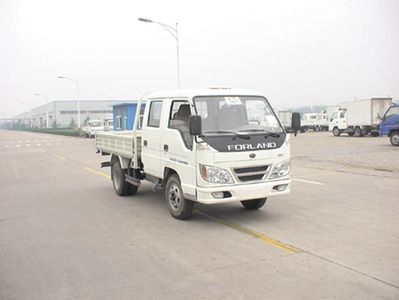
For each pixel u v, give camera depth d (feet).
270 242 20.10
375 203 28.19
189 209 24.35
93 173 48.52
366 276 15.70
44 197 33.65
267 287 14.93
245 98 24.84
